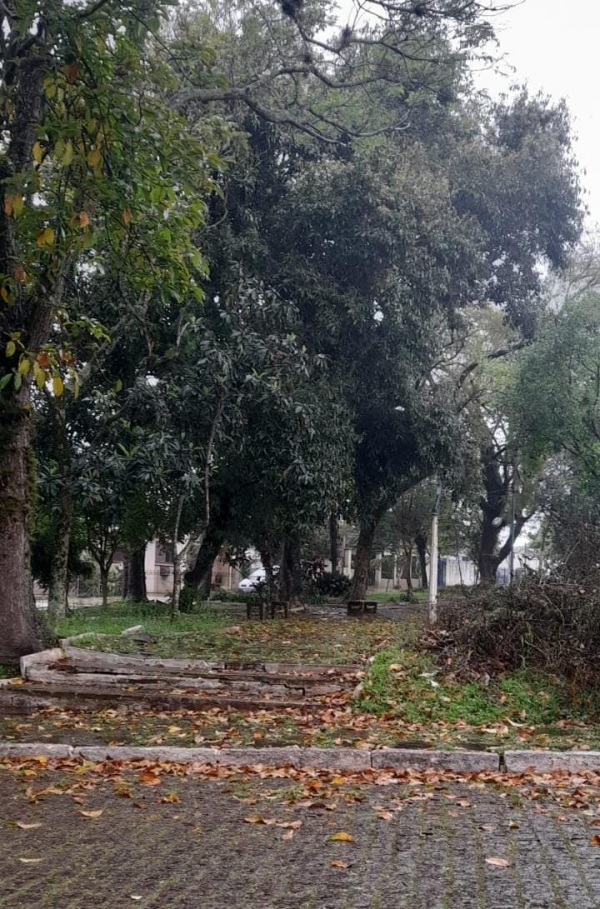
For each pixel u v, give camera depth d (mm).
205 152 11195
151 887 4750
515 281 27547
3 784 6953
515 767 7648
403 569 60312
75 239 10172
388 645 13672
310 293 20281
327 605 29078
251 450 19172
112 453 17141
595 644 10758
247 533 22875
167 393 17359
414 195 20828
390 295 20438
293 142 21156
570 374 25781
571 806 6469
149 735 8742
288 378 18312
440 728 9141
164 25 17266
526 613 11383
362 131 19094
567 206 26922
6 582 11977
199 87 14891
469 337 30828
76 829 5785
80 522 21594
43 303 11500
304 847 5457
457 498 25812
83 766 7508
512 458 34312
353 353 21828
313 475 19281
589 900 4617
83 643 13359
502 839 5660
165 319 18562
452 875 4980
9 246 11273
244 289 18453
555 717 9781
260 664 12086
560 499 32656
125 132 10352
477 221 25203
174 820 6008
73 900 4551
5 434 11945
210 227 18516
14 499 12062
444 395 25422
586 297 26297
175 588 18562
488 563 39625
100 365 17141
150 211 11234
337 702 10195
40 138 10797
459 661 11133
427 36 16141
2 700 10180
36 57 10570
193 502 20875
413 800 6594
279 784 7062
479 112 26219
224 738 8578
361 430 23984
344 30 15250
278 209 21125
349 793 6762
